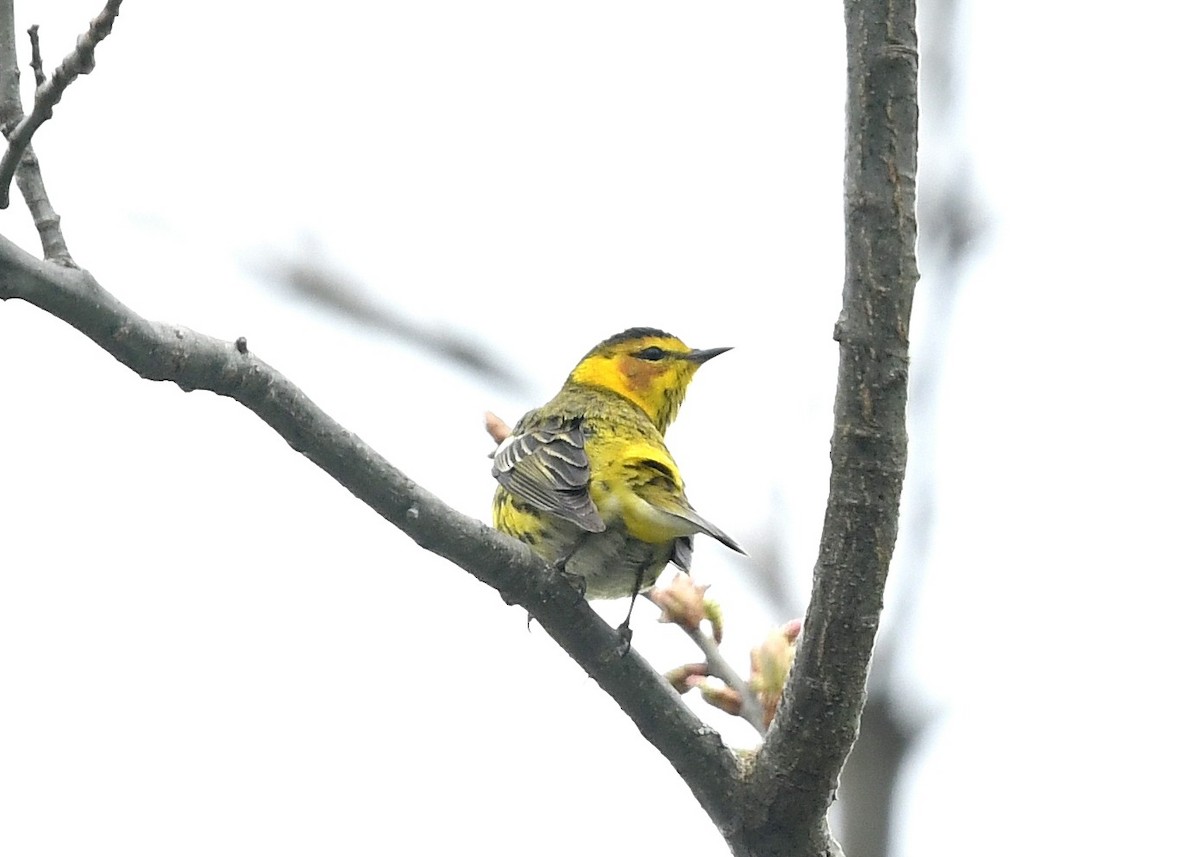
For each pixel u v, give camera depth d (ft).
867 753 42.57
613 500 41.45
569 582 34.01
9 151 27.07
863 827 41.75
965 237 50.55
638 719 34.32
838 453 29.94
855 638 31.19
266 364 29.94
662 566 42.60
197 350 29.01
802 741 32.63
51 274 27.20
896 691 43.24
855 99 28.27
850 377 29.40
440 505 32.63
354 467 31.35
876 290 28.84
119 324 27.94
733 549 39.09
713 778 33.81
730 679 36.96
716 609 37.76
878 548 30.30
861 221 28.66
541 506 41.37
